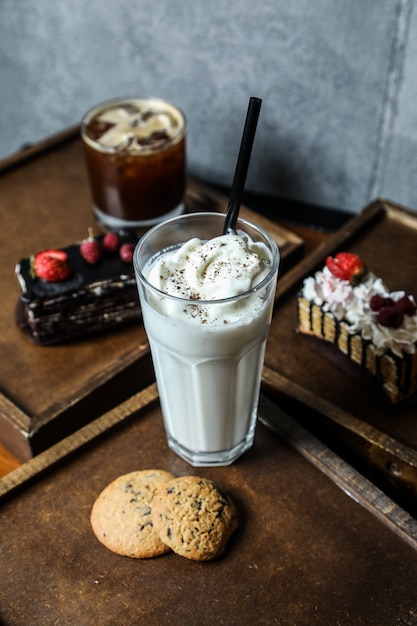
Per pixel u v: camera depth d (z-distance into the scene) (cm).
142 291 62
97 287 79
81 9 102
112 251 82
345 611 61
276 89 97
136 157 88
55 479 68
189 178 100
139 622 60
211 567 63
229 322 61
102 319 81
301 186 104
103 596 62
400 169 97
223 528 63
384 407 73
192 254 64
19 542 64
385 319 71
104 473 68
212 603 61
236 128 103
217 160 107
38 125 117
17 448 76
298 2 90
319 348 77
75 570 63
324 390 75
